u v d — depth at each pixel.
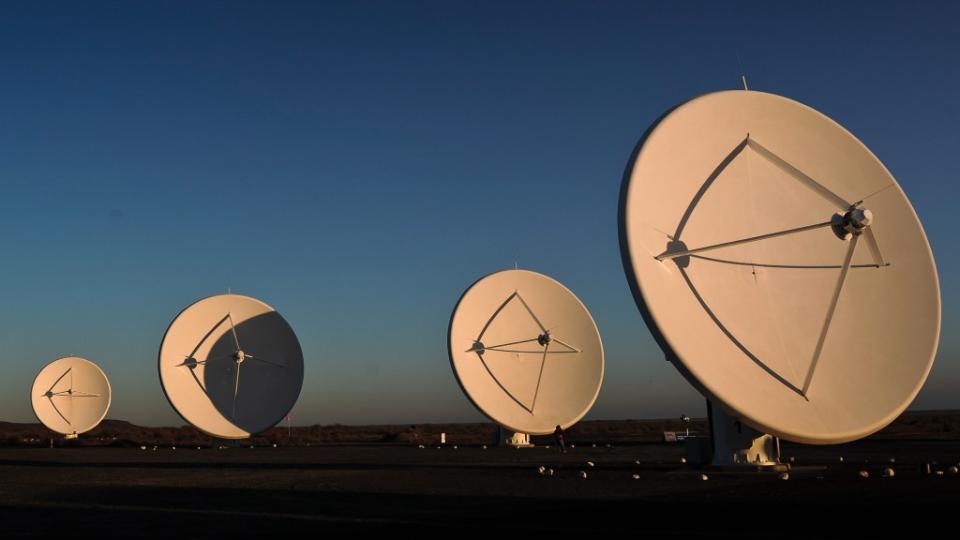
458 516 21.11
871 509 20.14
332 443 79.19
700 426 122.94
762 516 19.48
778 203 26.84
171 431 131.75
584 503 23.08
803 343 24.94
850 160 27.33
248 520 21.19
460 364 52.53
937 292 25.58
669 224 25.00
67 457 54.72
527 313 54.44
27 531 19.92
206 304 59.50
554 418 52.31
